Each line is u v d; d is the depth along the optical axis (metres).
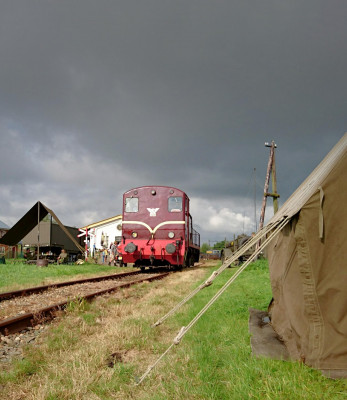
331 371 3.51
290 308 4.23
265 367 3.70
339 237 3.76
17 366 4.25
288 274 4.33
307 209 3.86
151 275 19.23
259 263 17.86
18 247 40.12
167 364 4.30
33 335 6.08
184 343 5.19
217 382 3.68
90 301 9.20
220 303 8.04
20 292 10.47
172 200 20.45
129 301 9.31
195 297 9.66
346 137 4.48
